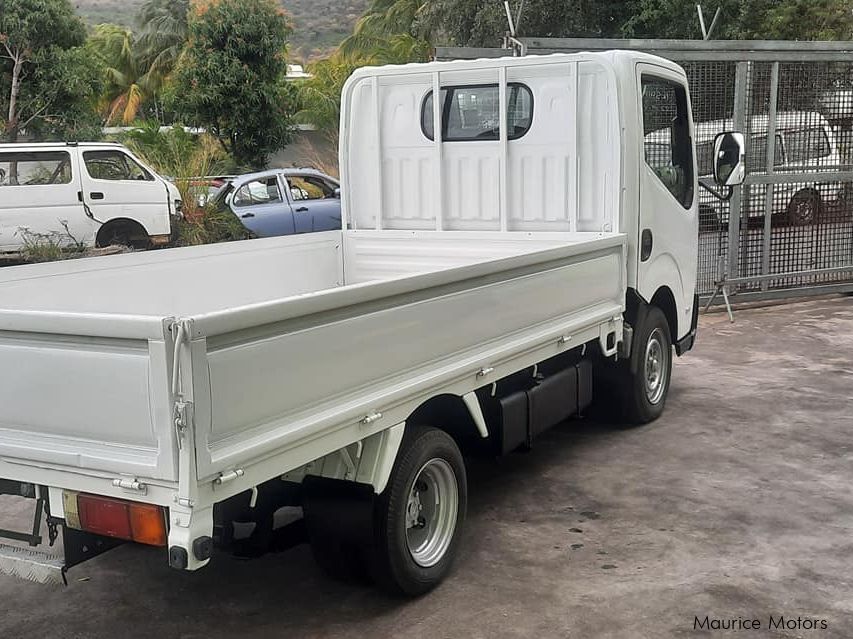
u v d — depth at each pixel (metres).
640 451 5.88
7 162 13.28
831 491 5.10
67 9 21.08
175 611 3.90
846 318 10.16
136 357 2.73
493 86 5.91
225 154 23.64
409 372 3.65
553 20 22.59
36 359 2.95
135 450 2.80
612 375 6.16
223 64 24.34
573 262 5.00
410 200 6.29
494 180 5.99
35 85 20.97
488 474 5.52
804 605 3.78
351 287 3.21
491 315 4.21
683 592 3.91
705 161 10.41
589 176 5.75
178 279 5.02
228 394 2.76
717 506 4.90
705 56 10.00
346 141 6.42
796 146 10.72
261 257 5.62
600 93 5.64
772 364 8.16
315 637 3.63
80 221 13.69
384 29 34.88
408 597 3.91
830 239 11.24
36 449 3.00
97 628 3.76
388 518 3.68
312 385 3.12
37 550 3.22
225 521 3.29
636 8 22.47
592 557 4.30
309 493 3.73
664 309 6.75
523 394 4.81
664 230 6.35
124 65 40.38
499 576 4.12
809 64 10.54
